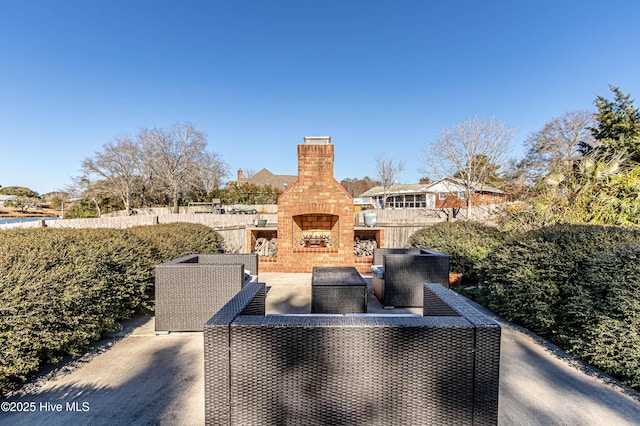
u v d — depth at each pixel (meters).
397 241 11.47
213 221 16.62
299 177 8.19
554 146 20.91
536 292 3.97
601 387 2.82
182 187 29.64
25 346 2.83
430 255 5.26
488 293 5.18
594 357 3.10
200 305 4.15
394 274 5.21
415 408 1.89
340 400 1.90
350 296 4.39
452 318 2.02
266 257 8.28
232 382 1.90
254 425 1.91
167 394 2.73
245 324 1.89
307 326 1.87
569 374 3.06
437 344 1.87
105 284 3.94
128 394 2.73
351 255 8.20
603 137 14.02
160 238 6.30
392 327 1.87
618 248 3.62
